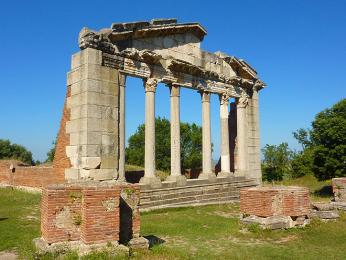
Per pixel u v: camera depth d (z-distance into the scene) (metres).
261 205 16.84
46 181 27.61
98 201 11.42
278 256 12.80
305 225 17.33
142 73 27.34
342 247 14.15
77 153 23.84
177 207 25.69
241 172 35.94
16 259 11.46
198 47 32.44
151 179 26.98
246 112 37.31
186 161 79.31
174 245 14.48
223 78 34.25
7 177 33.88
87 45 23.95
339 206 21.50
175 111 29.83
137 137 84.94
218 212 24.86
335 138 35.81
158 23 28.12
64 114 25.59
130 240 12.50
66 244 11.26
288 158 62.81
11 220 18.03
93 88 23.95
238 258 12.48
